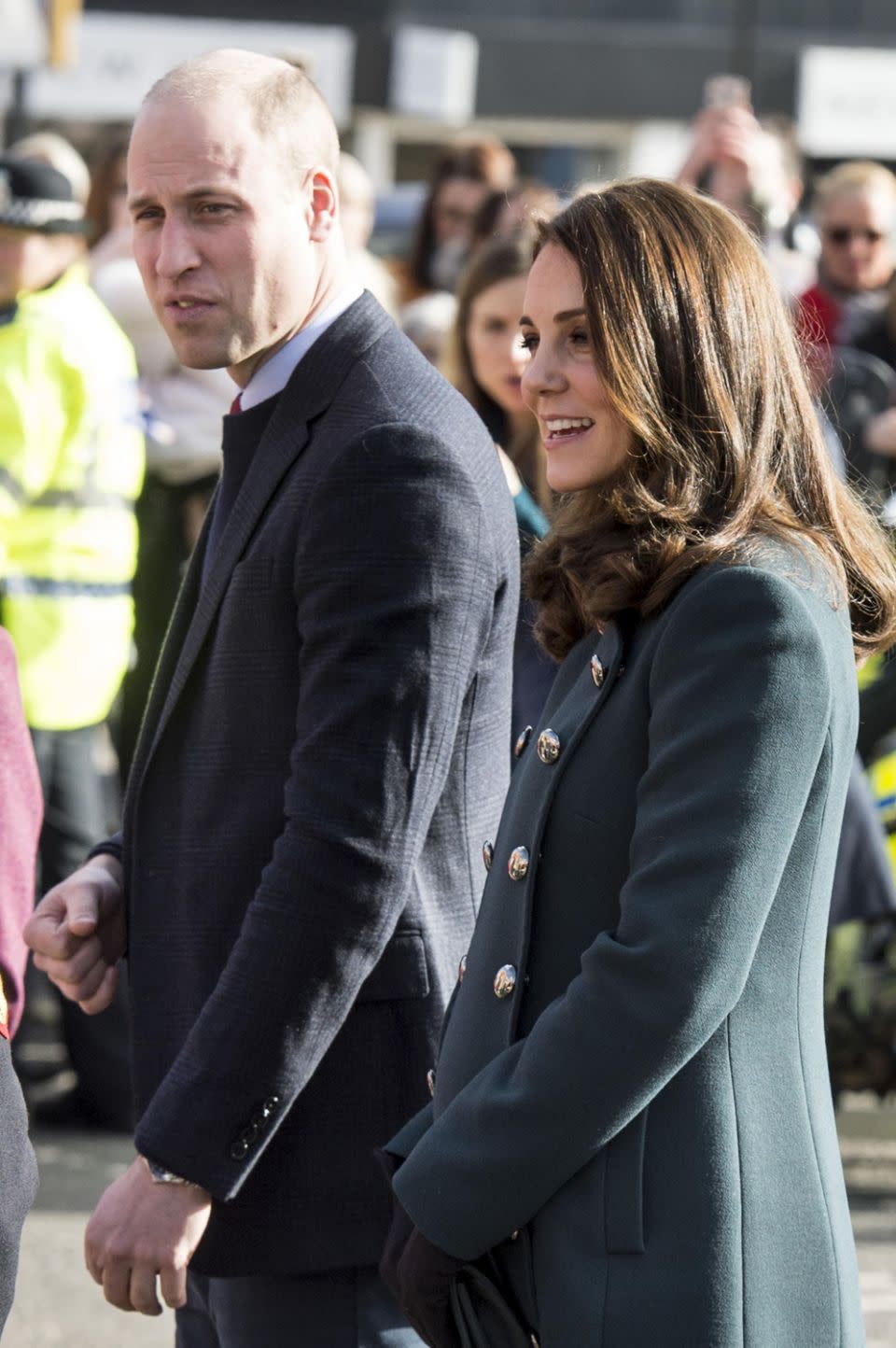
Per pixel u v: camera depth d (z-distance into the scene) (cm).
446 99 5119
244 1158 946
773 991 808
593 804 825
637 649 828
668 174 5406
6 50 3216
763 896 773
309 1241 992
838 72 5106
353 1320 1004
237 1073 939
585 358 850
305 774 952
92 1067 1986
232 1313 1025
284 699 985
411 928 998
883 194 2470
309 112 1030
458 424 1001
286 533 980
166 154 1002
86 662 1945
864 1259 1733
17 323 1900
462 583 967
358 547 959
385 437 970
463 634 969
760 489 829
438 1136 817
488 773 1034
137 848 1039
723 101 2892
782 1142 802
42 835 1980
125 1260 951
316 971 939
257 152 1004
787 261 2581
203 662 1012
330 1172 994
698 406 835
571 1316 788
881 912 1703
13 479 1880
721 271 849
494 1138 795
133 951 1041
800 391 865
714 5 5422
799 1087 812
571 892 828
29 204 1895
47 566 1916
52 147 2398
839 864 1700
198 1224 952
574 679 880
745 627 789
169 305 1010
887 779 1958
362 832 941
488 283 1611
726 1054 797
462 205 2767
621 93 5434
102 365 1936
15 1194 859
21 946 981
